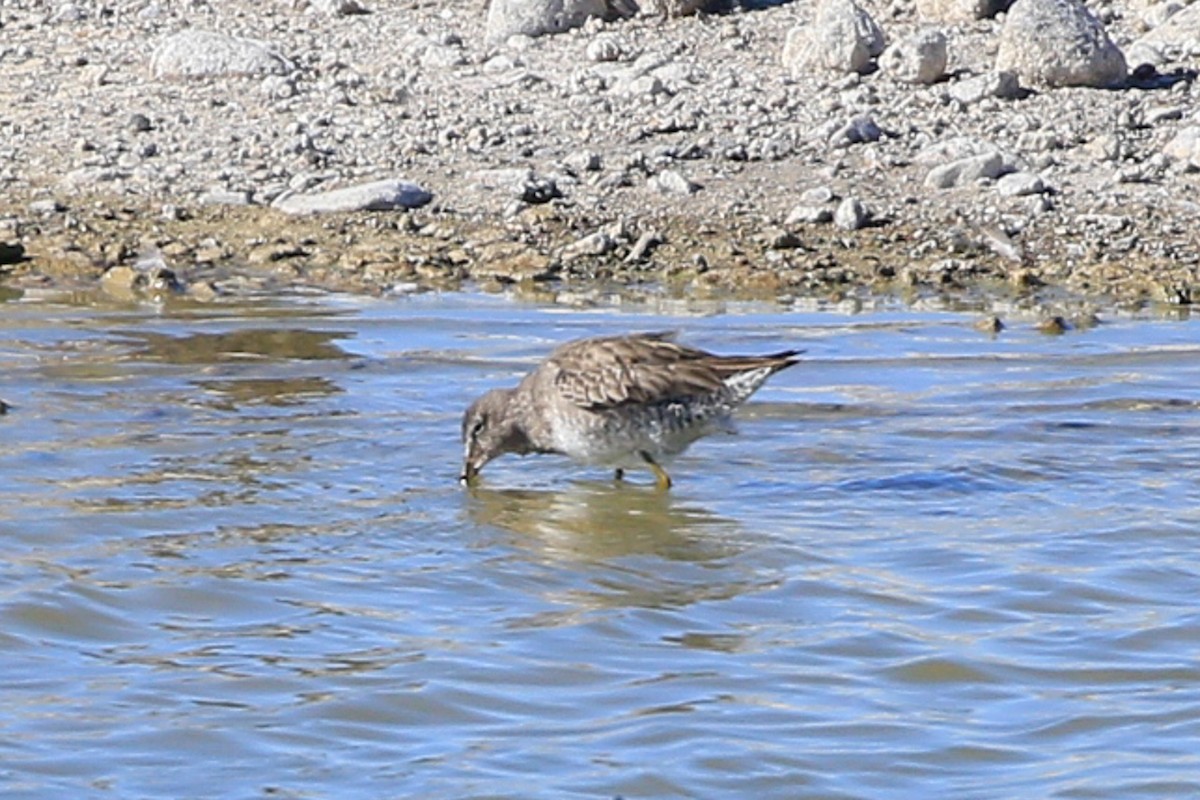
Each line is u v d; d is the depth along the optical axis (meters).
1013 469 15.06
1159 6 26.30
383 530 13.59
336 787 9.92
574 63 24.69
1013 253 20.64
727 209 21.42
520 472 15.12
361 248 20.50
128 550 12.95
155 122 23.12
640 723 10.70
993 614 12.33
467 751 10.35
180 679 11.12
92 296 19.09
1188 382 17.22
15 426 15.27
